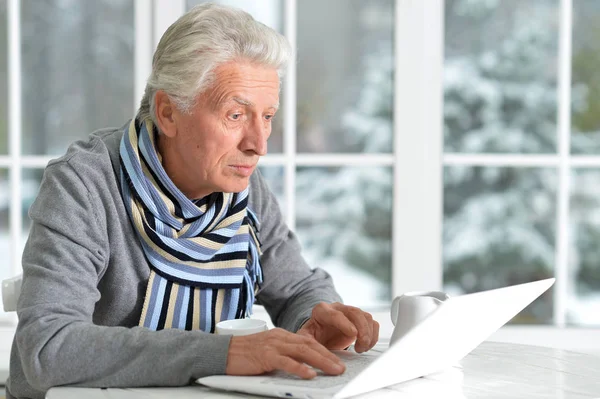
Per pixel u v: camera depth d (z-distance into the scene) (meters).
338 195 3.36
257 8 3.29
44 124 3.33
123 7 3.34
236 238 1.94
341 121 3.36
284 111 3.29
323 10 3.32
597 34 3.47
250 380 1.45
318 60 3.33
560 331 3.31
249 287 1.96
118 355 1.51
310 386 1.40
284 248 2.13
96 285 1.73
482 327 1.55
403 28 3.29
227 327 1.66
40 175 3.33
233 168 1.72
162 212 1.81
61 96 3.34
